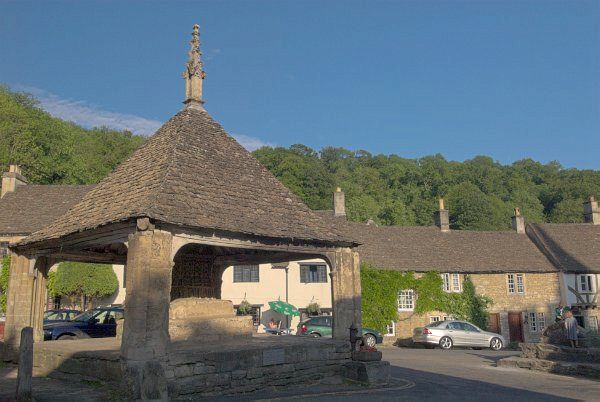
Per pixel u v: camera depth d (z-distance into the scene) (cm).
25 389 892
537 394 1204
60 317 2152
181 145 1284
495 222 6562
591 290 3997
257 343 1274
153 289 994
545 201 8094
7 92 5631
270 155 6862
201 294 1530
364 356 1297
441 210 4359
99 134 6925
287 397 1062
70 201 3294
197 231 1084
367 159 9575
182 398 989
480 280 3866
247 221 1184
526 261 4025
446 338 2912
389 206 6938
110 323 2061
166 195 1088
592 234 4412
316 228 1345
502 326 3812
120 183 1288
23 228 3027
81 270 3052
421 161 9562
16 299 1354
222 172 1306
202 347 1165
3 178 3434
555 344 1922
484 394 1182
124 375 948
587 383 1448
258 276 3716
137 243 1003
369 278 3597
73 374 1116
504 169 9212
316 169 6819
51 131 5094
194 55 1495
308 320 2794
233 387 1082
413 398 1090
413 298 3703
